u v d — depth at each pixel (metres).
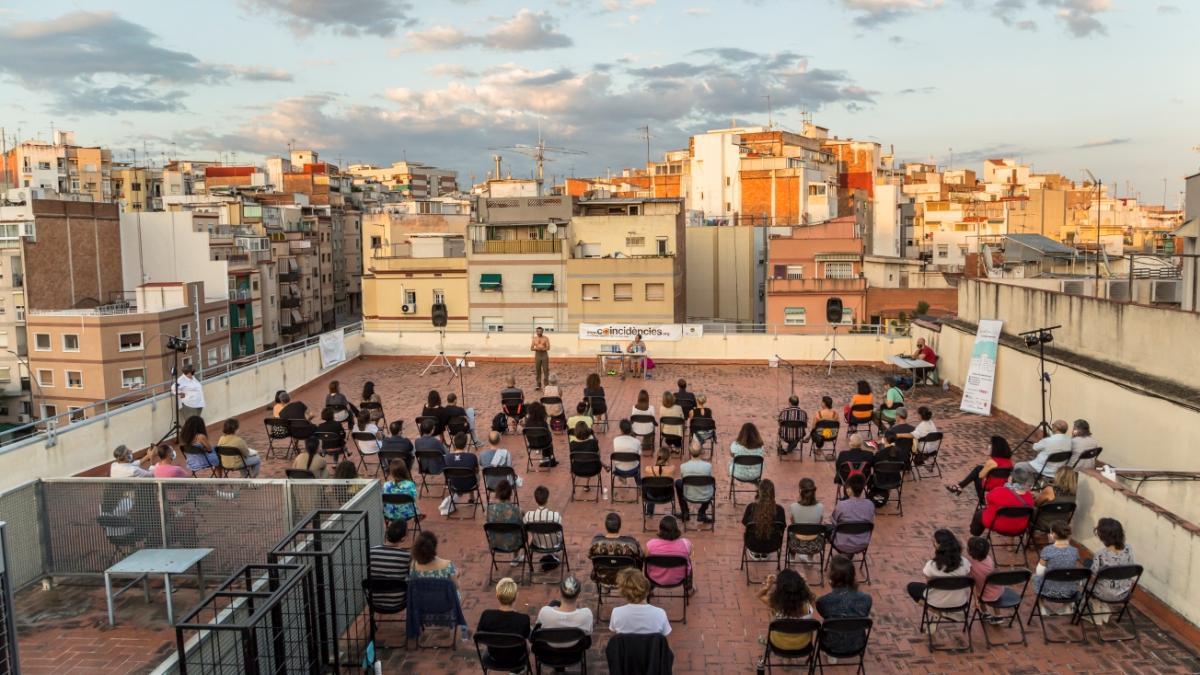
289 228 93.12
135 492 10.45
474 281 51.03
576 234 51.91
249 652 6.53
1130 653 8.89
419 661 8.92
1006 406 19.88
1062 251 48.25
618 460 13.55
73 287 66.56
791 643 8.18
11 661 6.53
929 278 53.03
